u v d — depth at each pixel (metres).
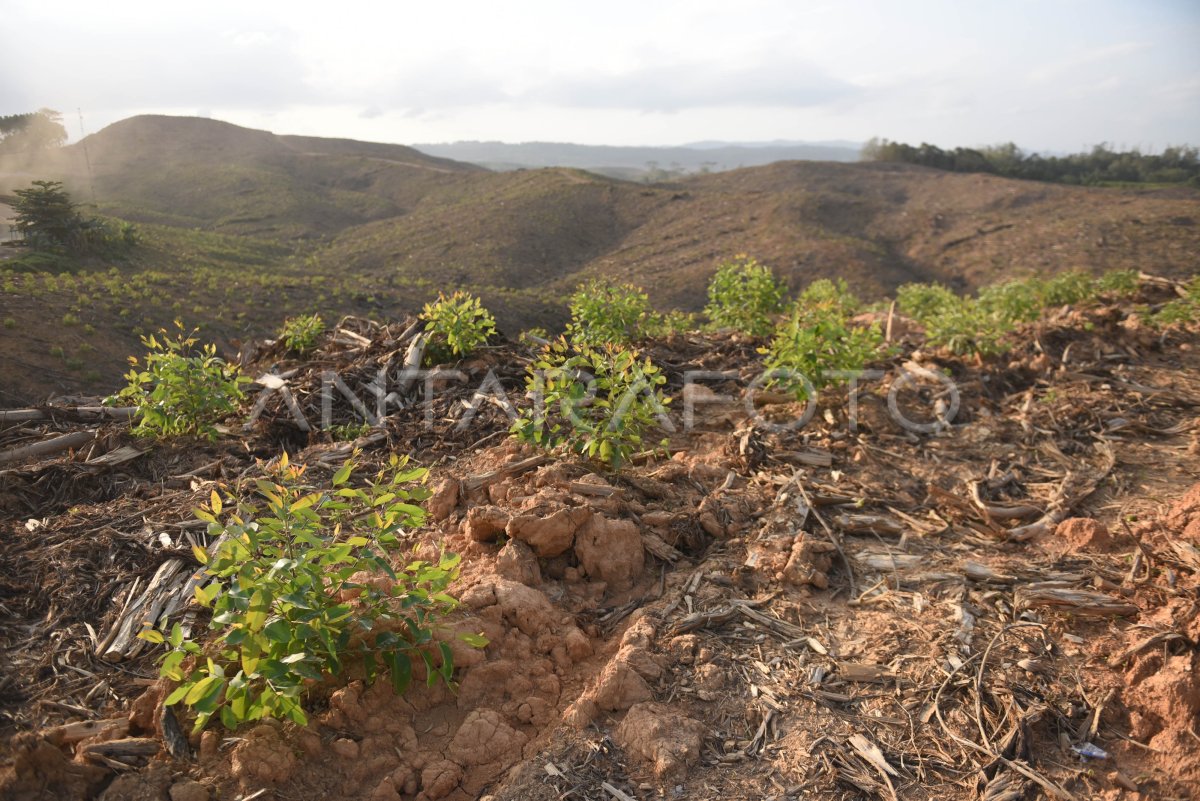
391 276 65.44
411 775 2.70
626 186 95.88
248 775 2.57
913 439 5.87
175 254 53.31
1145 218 64.81
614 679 3.07
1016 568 3.98
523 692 3.10
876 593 3.83
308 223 97.12
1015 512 4.58
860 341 6.63
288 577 2.73
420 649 2.99
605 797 2.64
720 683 3.18
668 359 8.02
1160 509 4.58
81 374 25.16
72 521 4.34
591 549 3.93
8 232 57.22
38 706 2.87
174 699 2.54
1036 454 5.58
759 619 3.58
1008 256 63.53
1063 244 62.94
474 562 3.86
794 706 3.07
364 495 3.19
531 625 3.40
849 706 3.09
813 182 100.00
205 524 4.20
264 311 36.47
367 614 2.98
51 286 31.67
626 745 2.85
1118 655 3.23
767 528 4.31
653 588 3.87
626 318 8.87
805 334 6.32
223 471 5.20
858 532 4.41
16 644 3.24
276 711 2.73
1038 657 3.31
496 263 71.88
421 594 2.99
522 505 4.16
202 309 34.06
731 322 9.55
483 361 7.14
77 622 3.42
